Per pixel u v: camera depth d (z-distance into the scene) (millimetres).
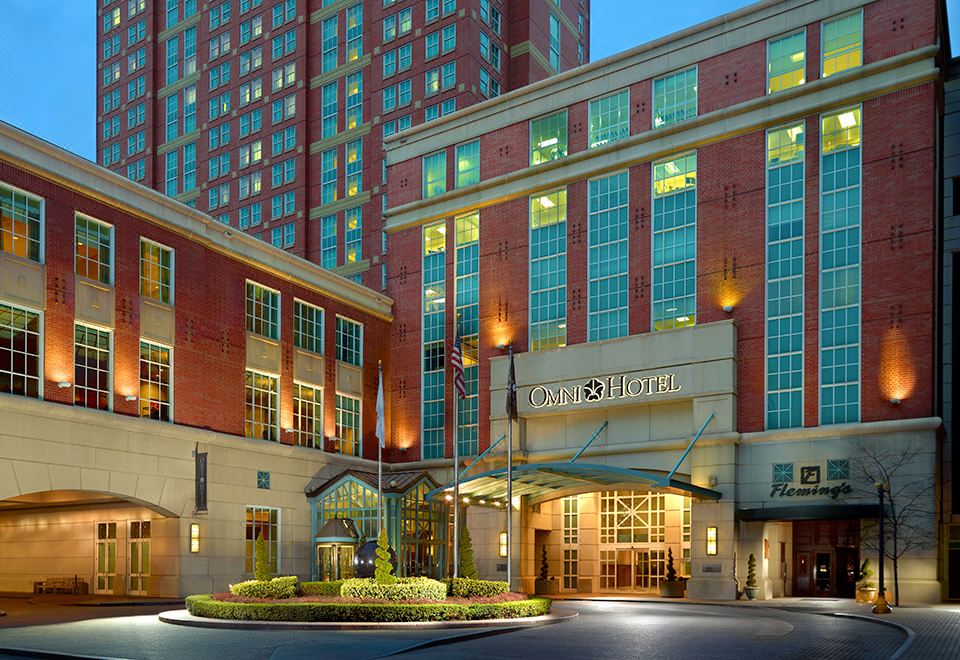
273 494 43250
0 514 46000
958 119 41250
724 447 39469
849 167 39094
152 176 82625
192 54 82188
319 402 47750
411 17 67938
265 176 74500
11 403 31297
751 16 42406
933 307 36312
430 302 51906
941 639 20828
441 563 44688
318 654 17891
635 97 45656
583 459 43969
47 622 25906
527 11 70250
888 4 38750
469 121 51875
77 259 35219
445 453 49719
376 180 67562
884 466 36031
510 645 20016
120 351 36312
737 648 19281
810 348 38844
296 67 73938
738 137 42062
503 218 49469
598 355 43906
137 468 36219
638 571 46719
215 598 27219
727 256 41562
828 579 42906
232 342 42219
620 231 45156
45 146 34062
